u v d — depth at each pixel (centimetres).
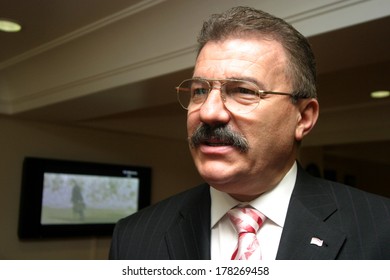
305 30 143
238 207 82
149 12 189
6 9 195
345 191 84
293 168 85
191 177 462
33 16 203
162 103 274
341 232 74
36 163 336
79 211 359
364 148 604
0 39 234
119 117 387
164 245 88
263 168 75
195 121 77
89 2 187
